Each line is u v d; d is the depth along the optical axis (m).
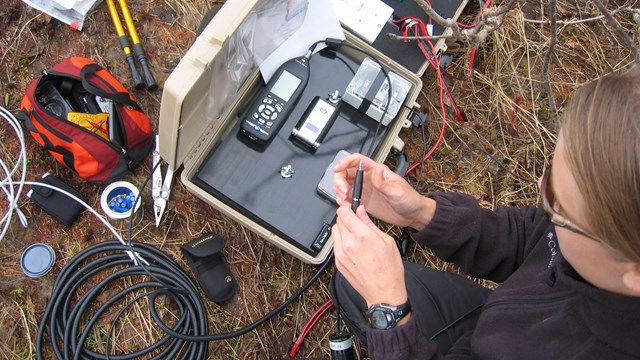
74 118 1.56
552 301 0.88
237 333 1.59
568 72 1.98
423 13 1.78
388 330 0.95
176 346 1.58
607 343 0.78
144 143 1.68
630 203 0.61
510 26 1.95
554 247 0.98
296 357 1.65
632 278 0.69
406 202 1.17
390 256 0.97
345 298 1.40
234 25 1.23
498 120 1.91
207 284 1.62
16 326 1.59
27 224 1.66
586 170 0.64
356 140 1.67
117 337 1.62
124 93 1.57
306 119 1.61
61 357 1.54
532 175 1.88
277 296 1.71
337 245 0.99
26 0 1.77
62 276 1.59
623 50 2.01
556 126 1.69
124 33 1.79
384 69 1.63
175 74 1.19
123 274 1.62
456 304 1.36
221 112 1.53
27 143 1.72
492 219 1.20
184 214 1.72
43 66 1.79
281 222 1.58
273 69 1.61
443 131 1.82
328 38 1.65
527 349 0.89
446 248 1.21
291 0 1.44
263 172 1.60
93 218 1.69
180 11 1.88
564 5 2.03
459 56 1.94
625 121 0.61
